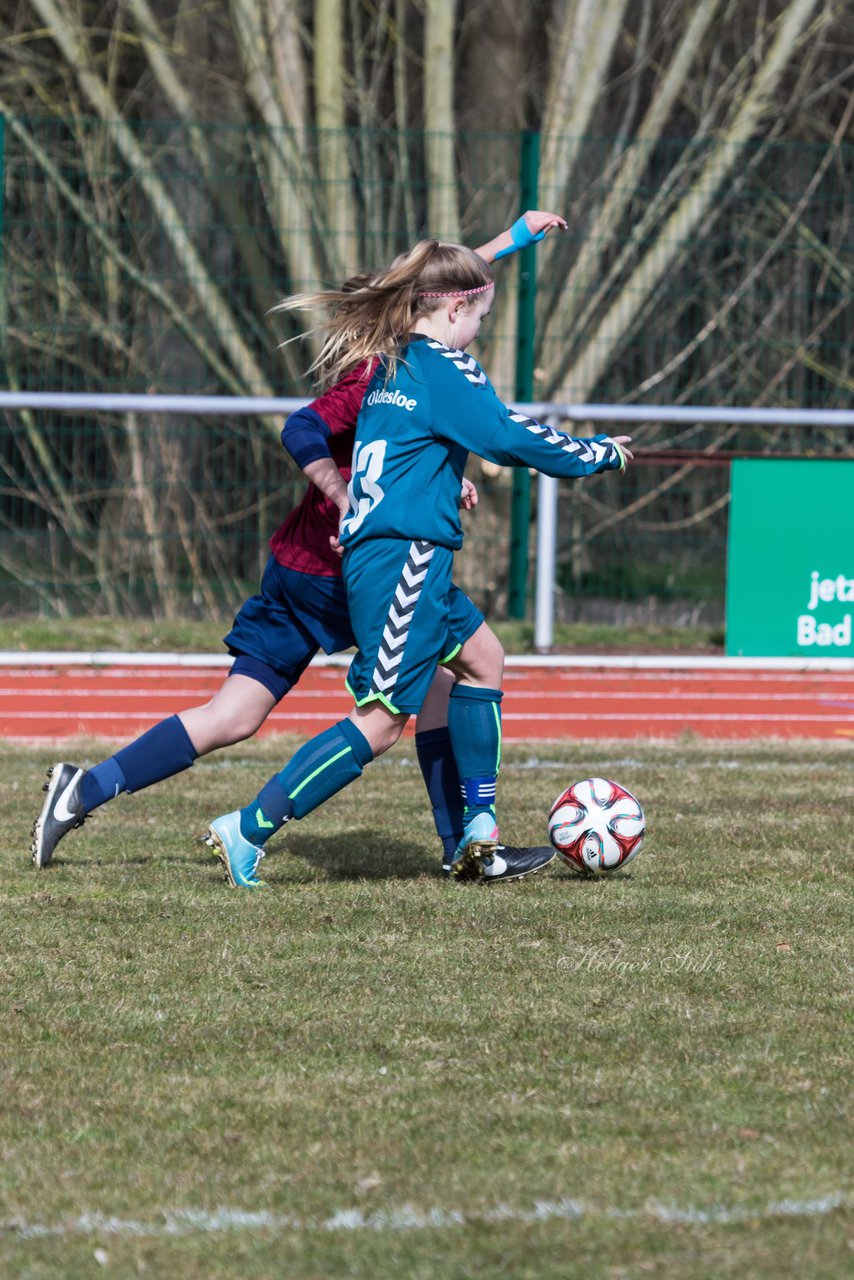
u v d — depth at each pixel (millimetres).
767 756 28016
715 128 64438
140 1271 8352
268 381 52281
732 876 17688
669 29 64188
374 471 15875
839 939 14930
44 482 53969
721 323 53219
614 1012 12617
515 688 38531
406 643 15930
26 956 14156
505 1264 8391
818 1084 11039
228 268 52281
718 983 13438
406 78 63344
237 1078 11164
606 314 52250
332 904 16125
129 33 63094
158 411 41094
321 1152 9867
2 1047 11797
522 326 46875
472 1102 10688
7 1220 8938
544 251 50781
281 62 57375
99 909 15844
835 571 40781
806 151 54969
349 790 23422
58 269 52125
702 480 51188
